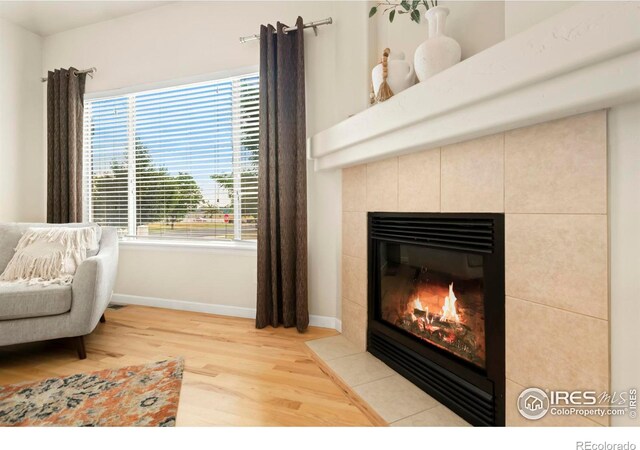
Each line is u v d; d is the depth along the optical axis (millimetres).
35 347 2141
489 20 1575
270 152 2469
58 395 1554
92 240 2432
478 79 1129
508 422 1198
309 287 2562
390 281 1902
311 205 2543
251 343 2195
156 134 3053
